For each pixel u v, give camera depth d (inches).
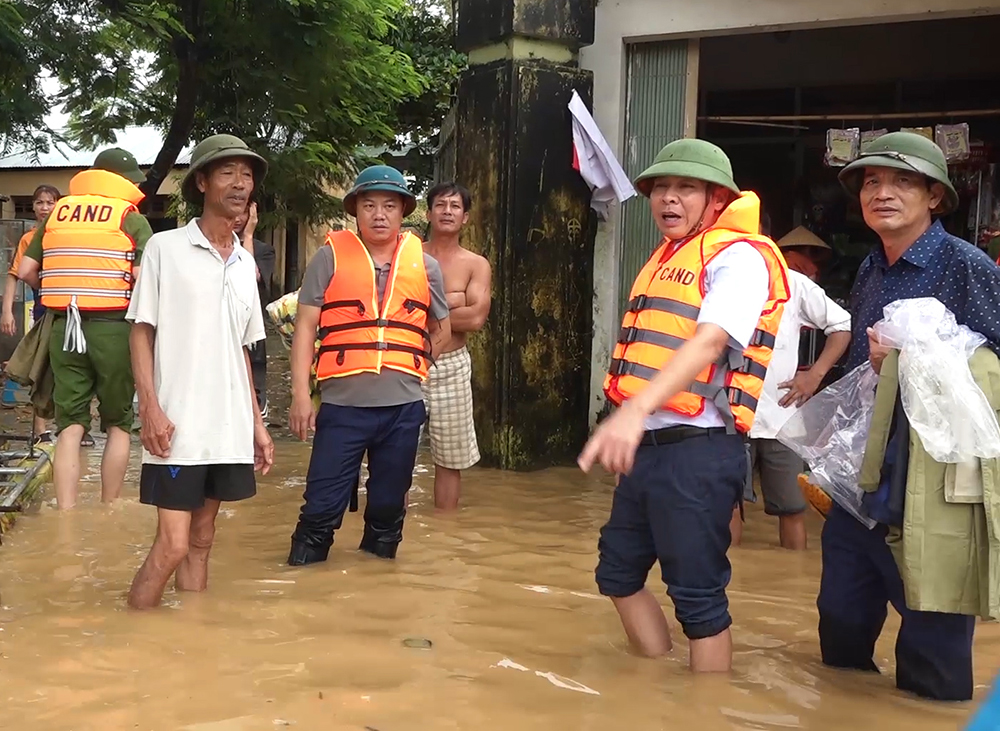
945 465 115.6
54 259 209.6
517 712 116.8
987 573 114.7
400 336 183.2
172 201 603.5
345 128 539.8
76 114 517.0
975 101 373.7
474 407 293.4
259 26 443.8
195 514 160.9
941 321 118.7
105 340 210.8
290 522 213.9
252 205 229.8
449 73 647.1
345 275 182.5
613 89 303.3
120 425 219.3
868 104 390.9
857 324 135.6
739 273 121.3
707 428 126.1
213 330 153.3
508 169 284.7
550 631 148.5
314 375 232.7
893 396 120.8
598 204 302.5
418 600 161.9
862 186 136.3
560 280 295.6
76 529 198.7
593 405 310.8
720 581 130.4
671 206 131.0
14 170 920.3
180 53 434.9
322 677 125.8
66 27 429.1
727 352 126.4
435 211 225.9
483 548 198.5
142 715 112.3
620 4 301.1
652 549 135.3
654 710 118.8
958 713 120.8
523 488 262.1
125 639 137.9
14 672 124.6
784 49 396.2
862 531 130.2
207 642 137.7
